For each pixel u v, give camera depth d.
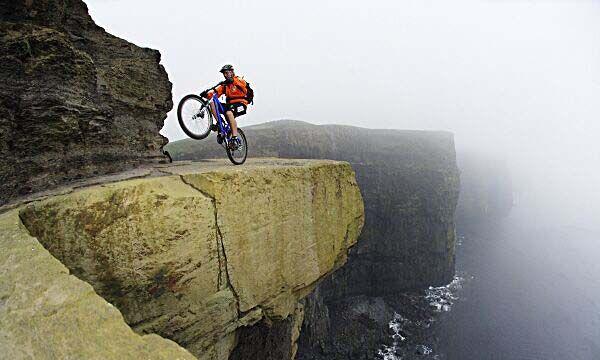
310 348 36.62
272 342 11.34
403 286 57.84
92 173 7.07
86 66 7.62
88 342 2.49
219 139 8.28
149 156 9.36
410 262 59.78
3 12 6.44
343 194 10.59
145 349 2.56
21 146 5.82
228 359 8.32
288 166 8.60
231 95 8.30
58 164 6.37
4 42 5.98
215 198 6.54
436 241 61.50
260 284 7.59
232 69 8.40
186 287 6.15
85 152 7.09
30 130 6.01
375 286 57.59
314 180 9.20
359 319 44.78
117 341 2.56
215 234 6.52
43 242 4.64
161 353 2.54
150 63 10.08
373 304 49.88
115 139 8.17
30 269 3.16
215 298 6.66
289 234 8.34
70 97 6.97
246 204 7.11
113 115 8.34
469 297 53.16
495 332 42.69
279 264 8.10
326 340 39.03
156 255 5.68
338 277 53.56
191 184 6.46
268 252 7.75
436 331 42.94
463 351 38.78
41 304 2.74
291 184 8.35
